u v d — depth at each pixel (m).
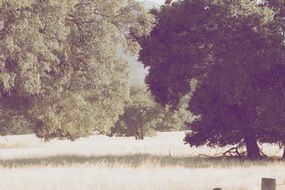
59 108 27.28
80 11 26.66
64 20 25.19
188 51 30.64
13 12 22.34
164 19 32.41
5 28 22.34
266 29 28.84
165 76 32.66
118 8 26.75
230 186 15.77
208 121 33.06
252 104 30.77
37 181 16.91
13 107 27.14
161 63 32.62
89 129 28.36
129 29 28.67
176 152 40.94
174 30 32.59
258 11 28.95
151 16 28.95
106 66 27.02
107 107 28.59
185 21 31.62
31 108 26.41
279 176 19.69
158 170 22.36
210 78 29.92
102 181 16.98
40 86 23.70
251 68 29.16
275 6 30.70
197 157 33.94
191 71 31.38
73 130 29.09
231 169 23.41
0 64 22.47
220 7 29.20
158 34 33.06
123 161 27.14
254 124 31.77
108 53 26.41
